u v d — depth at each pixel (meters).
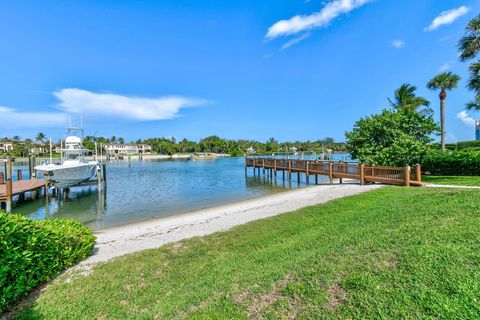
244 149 132.75
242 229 8.34
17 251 4.16
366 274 3.66
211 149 134.75
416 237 4.70
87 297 4.25
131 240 8.71
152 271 5.33
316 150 112.56
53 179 19.36
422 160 17.91
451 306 2.81
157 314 3.58
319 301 3.29
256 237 7.24
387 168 15.36
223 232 8.25
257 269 4.69
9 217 4.48
